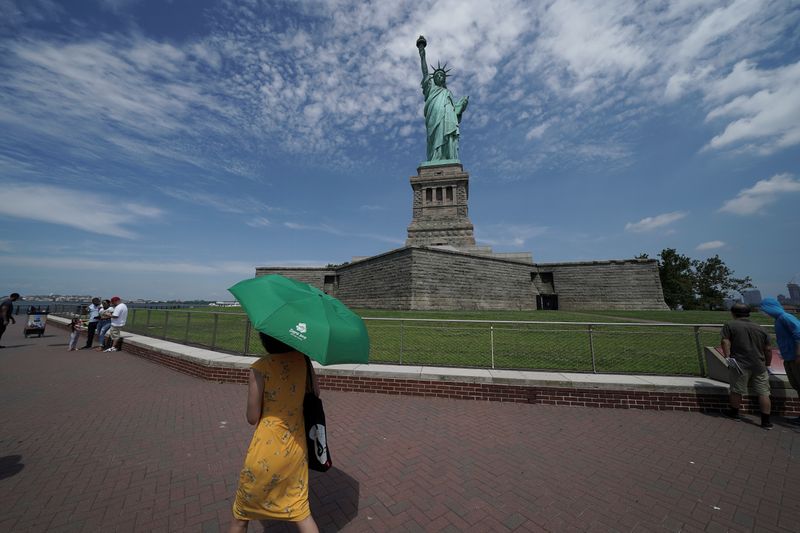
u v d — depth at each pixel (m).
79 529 3.17
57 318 26.27
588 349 11.12
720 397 6.62
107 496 3.73
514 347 11.44
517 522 3.37
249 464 2.60
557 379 7.22
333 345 2.52
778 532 3.25
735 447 5.12
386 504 3.65
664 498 3.80
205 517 3.41
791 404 6.39
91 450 4.88
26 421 5.96
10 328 25.08
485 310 35.84
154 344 11.69
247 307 2.77
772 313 6.25
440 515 3.47
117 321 13.75
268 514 2.60
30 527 3.16
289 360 2.85
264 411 2.75
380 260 37.00
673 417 6.39
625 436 5.53
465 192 51.09
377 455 4.84
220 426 5.89
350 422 6.14
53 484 3.94
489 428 5.87
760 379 5.98
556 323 8.27
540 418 6.37
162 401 7.25
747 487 4.04
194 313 11.84
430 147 56.75
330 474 4.29
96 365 10.88
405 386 7.82
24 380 8.93
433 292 32.62
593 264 41.59
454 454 4.88
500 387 7.38
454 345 11.76
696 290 55.00
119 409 6.71
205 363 9.02
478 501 3.73
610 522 3.38
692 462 4.66
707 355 7.35
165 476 4.20
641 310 38.03
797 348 5.84
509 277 39.94
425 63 60.00
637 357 10.08
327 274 49.25
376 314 25.23
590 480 4.18
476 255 36.94
